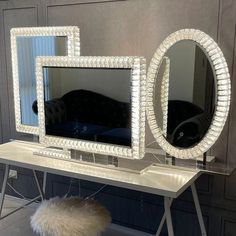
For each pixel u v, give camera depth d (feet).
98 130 6.31
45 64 6.77
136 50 7.04
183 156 6.10
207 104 5.78
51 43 7.41
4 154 7.07
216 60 5.60
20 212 8.97
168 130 6.22
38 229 5.91
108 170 6.01
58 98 6.73
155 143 6.96
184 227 7.14
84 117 6.45
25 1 8.32
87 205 6.29
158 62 6.19
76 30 7.14
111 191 7.99
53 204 6.31
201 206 6.85
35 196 9.39
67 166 6.24
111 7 7.16
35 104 7.78
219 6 6.02
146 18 6.81
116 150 6.08
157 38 6.76
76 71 6.41
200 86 5.83
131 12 6.95
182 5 6.37
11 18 8.66
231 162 6.34
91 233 5.83
